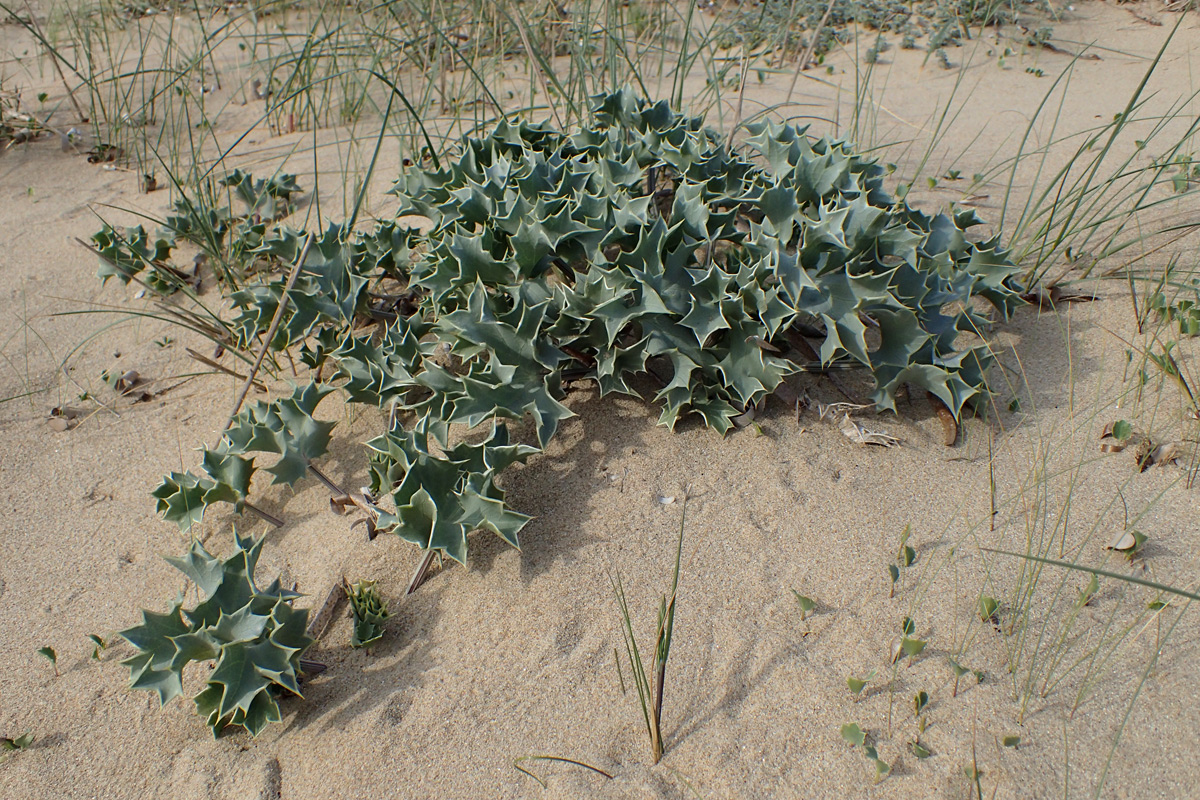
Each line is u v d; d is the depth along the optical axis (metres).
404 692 2.11
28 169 4.86
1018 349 2.86
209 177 4.49
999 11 5.62
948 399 2.49
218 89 5.73
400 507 2.21
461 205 2.82
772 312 2.43
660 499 2.48
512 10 5.26
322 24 6.29
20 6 7.33
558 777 1.90
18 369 3.40
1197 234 3.24
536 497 2.52
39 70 6.13
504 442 2.52
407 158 4.55
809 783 1.83
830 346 2.48
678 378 2.54
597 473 2.57
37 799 2.01
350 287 3.03
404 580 2.37
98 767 2.06
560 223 2.65
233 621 2.05
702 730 1.95
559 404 2.55
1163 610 2.02
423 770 1.95
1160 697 1.86
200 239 3.78
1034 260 3.23
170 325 3.58
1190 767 1.74
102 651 2.33
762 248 2.62
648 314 2.59
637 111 3.42
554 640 2.17
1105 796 1.72
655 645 2.13
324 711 2.10
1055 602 2.08
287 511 2.65
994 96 4.80
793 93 5.09
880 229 2.57
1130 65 5.00
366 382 2.70
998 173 3.95
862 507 2.39
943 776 1.80
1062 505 2.31
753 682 2.02
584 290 2.57
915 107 4.78
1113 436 2.45
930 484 2.43
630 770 1.89
